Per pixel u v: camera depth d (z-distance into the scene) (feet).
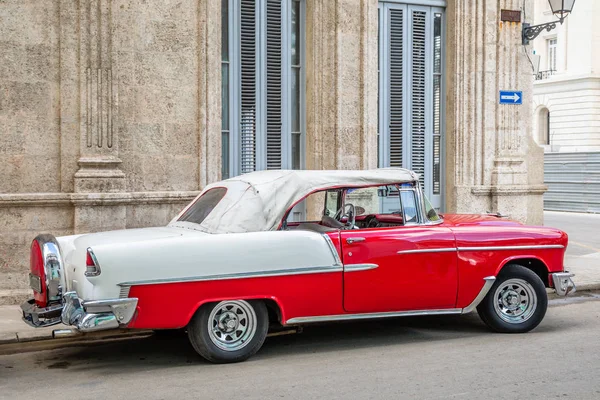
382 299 22.18
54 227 30.07
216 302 20.33
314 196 30.50
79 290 19.71
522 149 42.37
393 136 40.47
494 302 24.07
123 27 31.24
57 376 19.61
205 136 33.14
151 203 31.94
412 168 41.09
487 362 20.20
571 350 21.61
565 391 17.34
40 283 19.86
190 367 20.27
